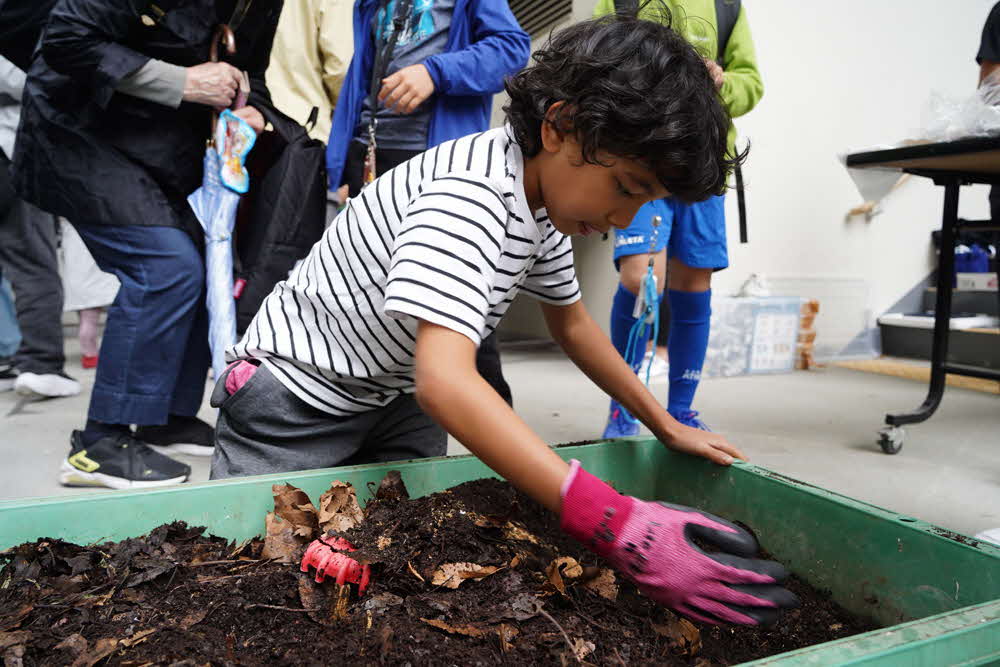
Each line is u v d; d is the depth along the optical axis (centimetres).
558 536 95
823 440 223
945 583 78
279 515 90
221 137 155
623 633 74
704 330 200
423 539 84
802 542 96
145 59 144
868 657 53
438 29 171
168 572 80
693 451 110
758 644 80
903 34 389
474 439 67
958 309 414
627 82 66
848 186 387
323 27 225
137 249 158
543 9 419
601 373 110
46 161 151
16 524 82
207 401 264
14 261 254
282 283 107
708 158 69
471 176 74
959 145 180
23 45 163
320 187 187
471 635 69
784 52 356
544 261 98
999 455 209
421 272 69
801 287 383
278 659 66
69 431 220
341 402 104
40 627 69
